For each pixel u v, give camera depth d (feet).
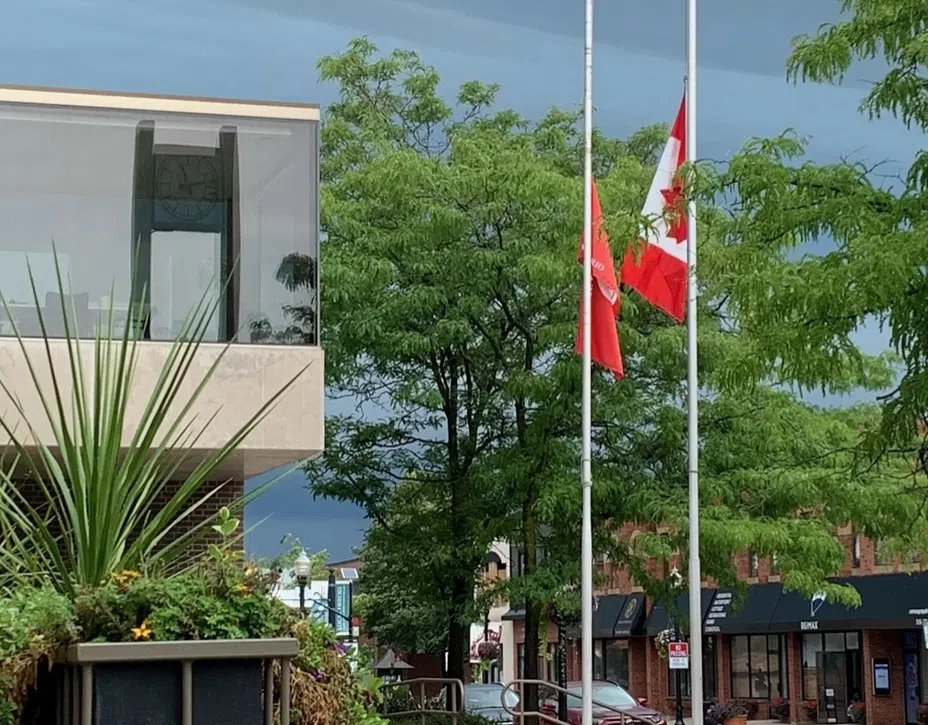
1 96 49.67
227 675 18.78
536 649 75.10
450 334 67.41
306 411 50.75
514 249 68.28
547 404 69.87
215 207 51.16
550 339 67.15
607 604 216.74
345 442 75.87
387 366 73.92
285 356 50.72
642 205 69.15
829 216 39.11
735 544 66.80
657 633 199.82
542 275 64.80
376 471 76.38
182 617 19.60
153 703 18.43
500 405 72.38
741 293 39.52
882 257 35.53
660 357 68.44
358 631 134.00
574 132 80.59
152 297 49.88
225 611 19.94
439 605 75.92
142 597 19.81
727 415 71.05
